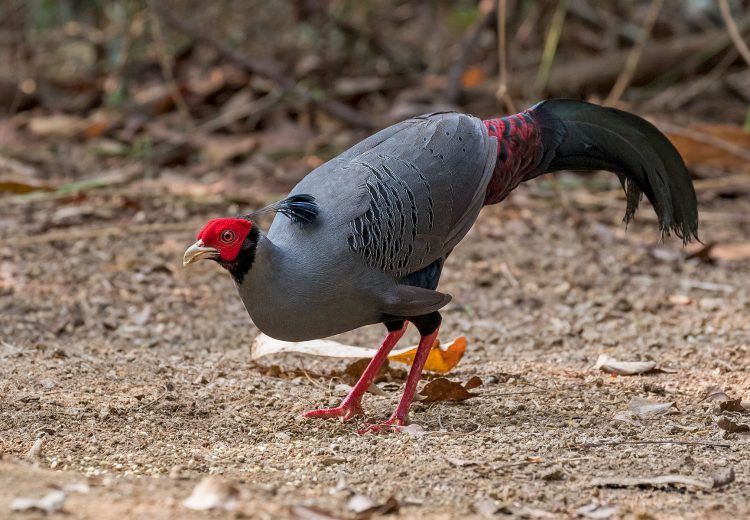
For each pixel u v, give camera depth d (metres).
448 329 11.66
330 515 6.15
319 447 7.88
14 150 17.95
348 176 8.23
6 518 5.85
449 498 6.72
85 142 18.61
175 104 19.55
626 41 22.50
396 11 23.50
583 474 7.24
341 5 22.08
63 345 10.76
